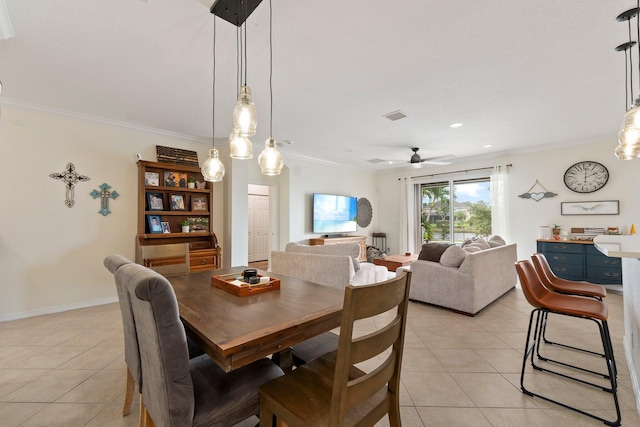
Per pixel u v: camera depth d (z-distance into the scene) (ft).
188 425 3.41
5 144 10.11
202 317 4.24
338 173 22.45
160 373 3.33
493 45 6.94
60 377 6.68
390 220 24.76
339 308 4.66
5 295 10.11
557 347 8.19
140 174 12.40
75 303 11.41
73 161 11.41
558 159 16.07
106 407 5.66
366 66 7.91
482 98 9.99
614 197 14.43
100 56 7.41
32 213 10.59
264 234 24.97
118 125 12.41
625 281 7.68
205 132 13.94
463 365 7.31
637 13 5.74
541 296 6.73
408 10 5.77
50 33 6.45
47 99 10.06
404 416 5.46
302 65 7.88
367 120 12.23
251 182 19.03
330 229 21.33
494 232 18.26
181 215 13.93
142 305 3.43
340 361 2.88
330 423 2.97
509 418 5.40
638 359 5.74
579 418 5.37
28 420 5.30
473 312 10.78
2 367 7.10
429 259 12.92
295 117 11.89
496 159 18.48
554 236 15.61
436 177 21.70
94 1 5.49
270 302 4.98
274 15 5.89
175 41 6.80
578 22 6.11
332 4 5.59
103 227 12.07
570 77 8.50
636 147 6.67
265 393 3.75
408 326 9.91
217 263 13.82
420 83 8.90
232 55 7.39
